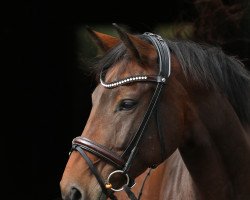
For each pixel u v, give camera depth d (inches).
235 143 179.9
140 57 167.0
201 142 175.8
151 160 167.5
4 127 495.8
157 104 167.5
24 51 483.2
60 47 480.4
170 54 175.3
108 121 165.5
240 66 187.2
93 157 163.8
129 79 166.6
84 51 457.7
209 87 176.9
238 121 182.1
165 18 444.8
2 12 461.1
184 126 173.6
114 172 163.9
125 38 164.1
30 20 468.8
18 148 491.2
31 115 493.4
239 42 392.2
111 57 173.0
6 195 474.9
